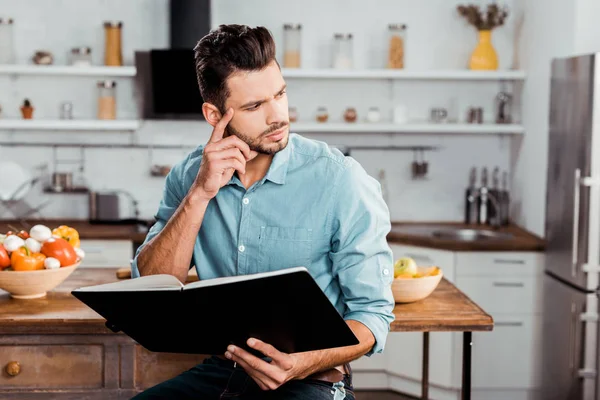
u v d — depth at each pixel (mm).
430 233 4828
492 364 4445
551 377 4266
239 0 5215
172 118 5047
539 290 4410
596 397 3887
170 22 5008
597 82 3697
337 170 2107
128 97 5285
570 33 4219
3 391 2533
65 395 2543
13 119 5047
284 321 1799
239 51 1943
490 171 5363
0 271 2654
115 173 5359
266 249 2139
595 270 3793
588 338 3859
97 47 5250
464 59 5285
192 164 2316
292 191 2119
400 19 5266
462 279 4414
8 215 5324
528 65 4918
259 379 1896
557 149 4152
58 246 2770
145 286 1908
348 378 2180
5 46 5012
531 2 4867
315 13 5250
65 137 5320
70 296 2779
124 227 4961
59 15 5215
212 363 2279
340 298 2152
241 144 2018
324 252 2131
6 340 2512
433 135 5352
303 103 5320
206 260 2240
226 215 2172
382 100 5328
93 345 2539
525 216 4973
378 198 2139
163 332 1985
